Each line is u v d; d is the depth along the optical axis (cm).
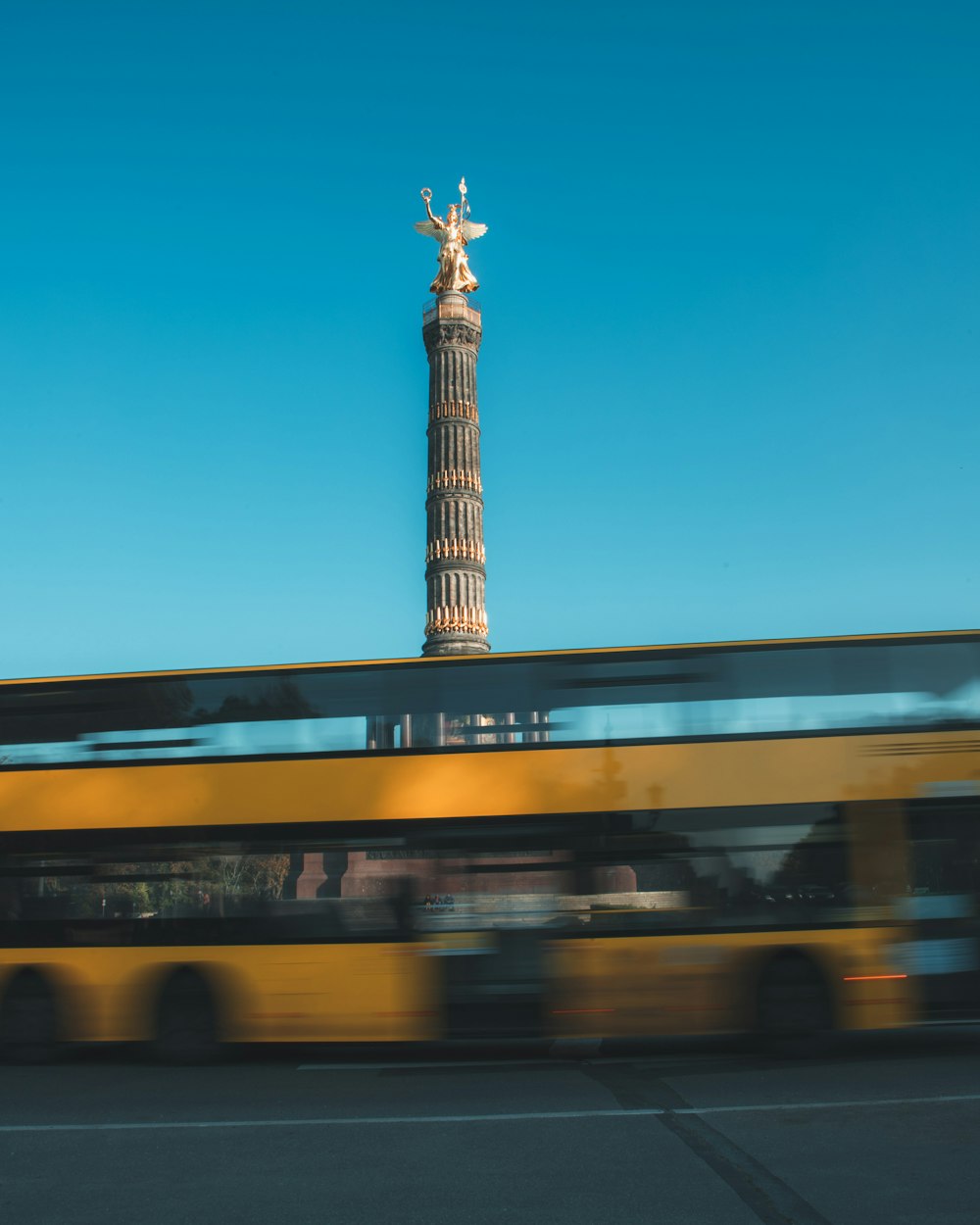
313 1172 870
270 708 1491
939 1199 754
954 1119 996
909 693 1439
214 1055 1427
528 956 1393
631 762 1430
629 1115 1053
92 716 1525
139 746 1505
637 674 1459
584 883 1404
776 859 1400
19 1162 923
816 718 1434
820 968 1383
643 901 1396
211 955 1436
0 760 1528
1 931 1484
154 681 1524
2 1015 1473
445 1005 1391
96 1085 1328
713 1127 991
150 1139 1004
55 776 1512
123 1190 828
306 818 1448
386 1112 1115
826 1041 1385
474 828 1424
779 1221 714
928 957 1374
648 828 1410
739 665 1455
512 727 1452
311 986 1413
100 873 1480
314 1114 1115
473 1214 744
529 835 1418
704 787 1418
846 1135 945
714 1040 1628
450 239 5919
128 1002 1444
